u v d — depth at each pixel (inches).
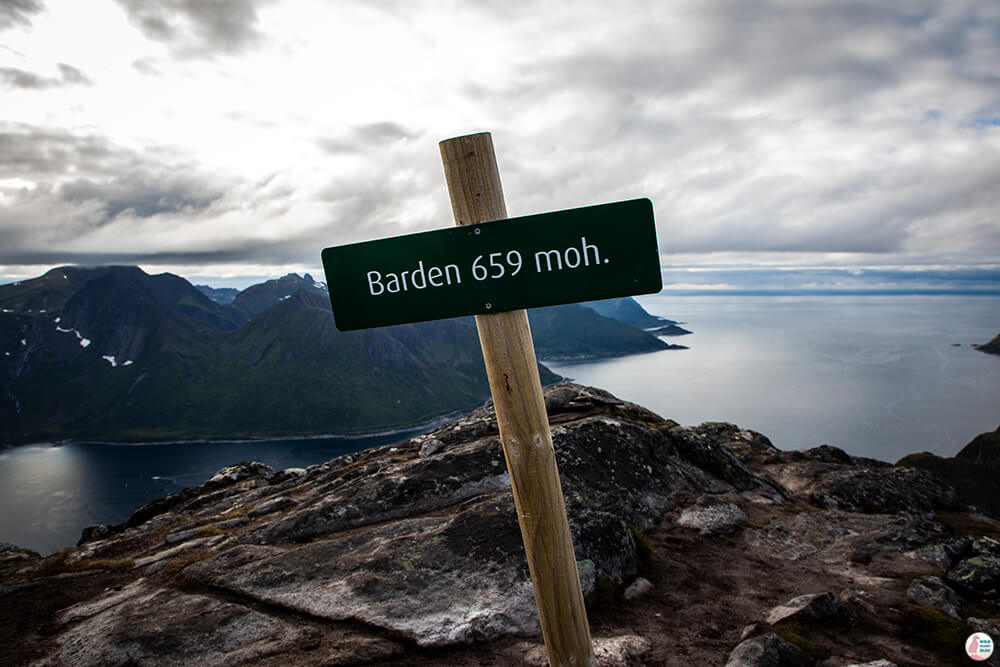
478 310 129.6
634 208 120.3
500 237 126.5
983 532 448.8
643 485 413.7
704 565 333.4
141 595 287.6
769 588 307.1
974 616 285.9
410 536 307.0
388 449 554.9
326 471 532.7
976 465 2226.9
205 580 291.6
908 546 359.6
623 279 122.3
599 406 568.1
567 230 123.3
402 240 130.6
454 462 413.7
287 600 265.6
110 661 229.3
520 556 280.2
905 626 268.2
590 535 295.7
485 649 236.4
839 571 330.6
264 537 350.0
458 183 129.3
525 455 131.6
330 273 135.9
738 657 225.1
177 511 499.5
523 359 131.0
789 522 393.4
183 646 234.8
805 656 231.6
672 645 245.8
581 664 138.9
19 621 273.7
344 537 327.6
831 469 543.8
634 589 291.7
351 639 237.0
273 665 221.9
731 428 711.1
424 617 247.0
